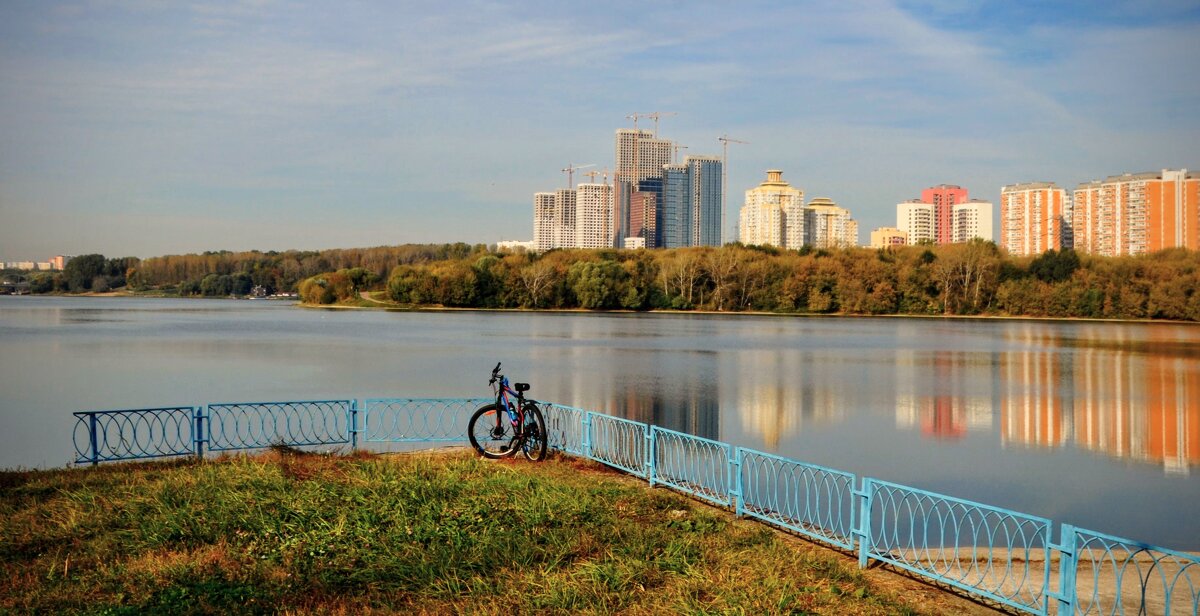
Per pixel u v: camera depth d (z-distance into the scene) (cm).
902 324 12244
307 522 1241
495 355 6800
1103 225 19800
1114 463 2888
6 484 1488
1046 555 989
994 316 13088
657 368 5909
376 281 18862
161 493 1370
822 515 1973
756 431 3488
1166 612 966
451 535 1192
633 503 1421
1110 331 10750
